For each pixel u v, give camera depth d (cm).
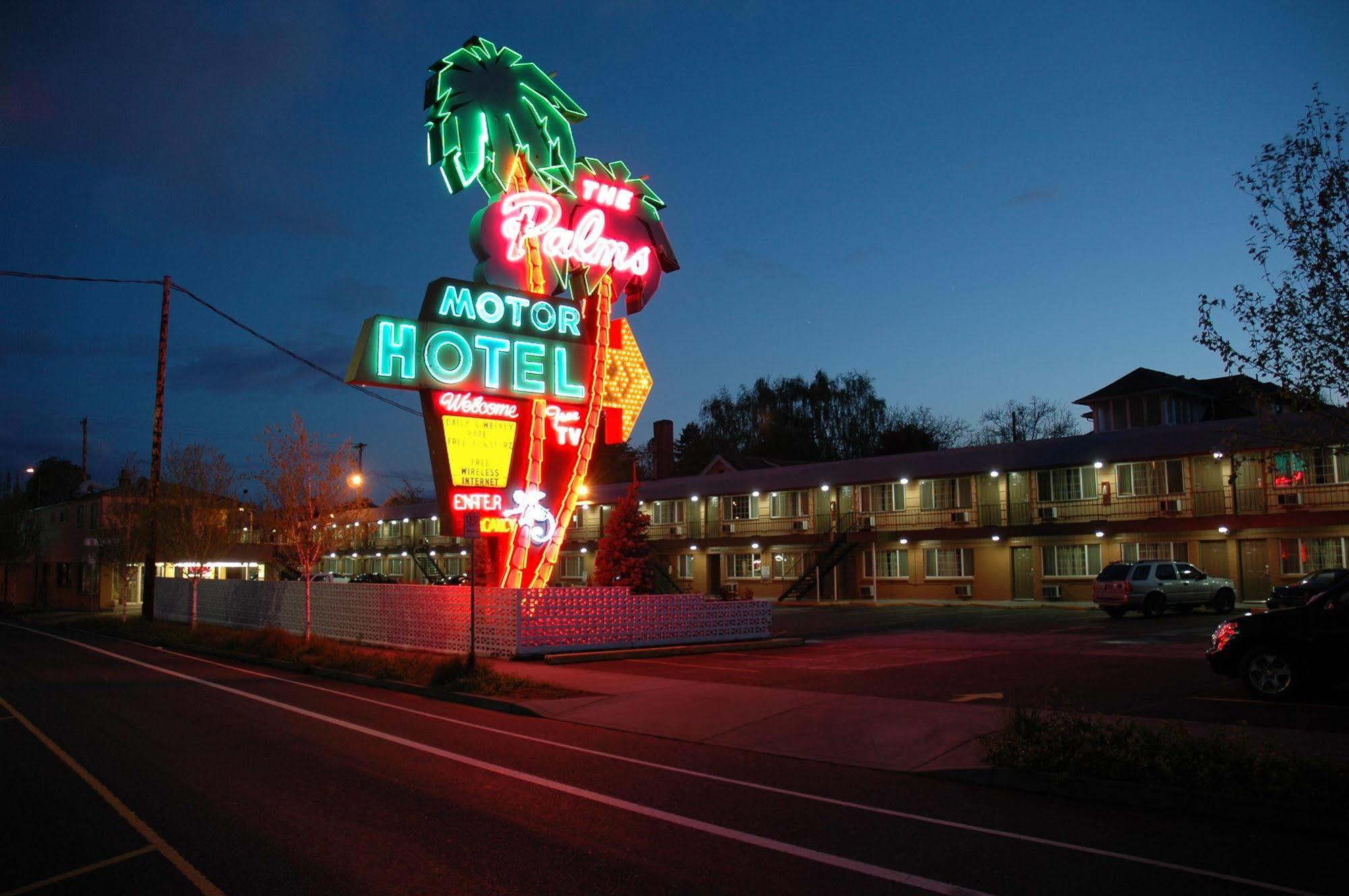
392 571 7644
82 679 1909
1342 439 877
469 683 1642
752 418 8388
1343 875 658
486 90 2308
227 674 2022
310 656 2158
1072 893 620
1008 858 697
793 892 623
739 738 1195
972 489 4350
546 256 2333
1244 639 1352
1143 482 3825
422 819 803
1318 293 867
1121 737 955
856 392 8288
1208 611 3347
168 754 1091
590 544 5903
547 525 2269
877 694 1462
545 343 2281
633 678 1722
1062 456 4012
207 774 984
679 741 1209
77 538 5556
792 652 2253
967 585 4312
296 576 5172
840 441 8181
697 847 724
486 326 2211
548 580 2261
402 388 2098
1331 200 867
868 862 686
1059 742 953
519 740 1209
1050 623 2970
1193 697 1366
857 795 900
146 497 3625
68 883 645
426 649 2275
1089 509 3959
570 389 2312
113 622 3522
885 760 1049
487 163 2297
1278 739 1019
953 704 1320
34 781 949
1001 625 2980
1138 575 3067
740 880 645
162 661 2316
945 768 986
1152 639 2320
